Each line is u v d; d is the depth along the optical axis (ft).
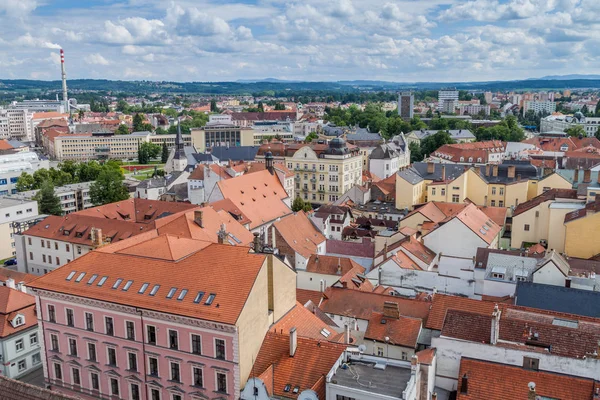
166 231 298.76
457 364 183.83
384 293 272.10
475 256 303.48
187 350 197.16
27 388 139.74
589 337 178.40
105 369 215.31
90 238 384.47
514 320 190.80
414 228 388.98
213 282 200.64
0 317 259.39
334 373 175.42
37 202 543.80
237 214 403.54
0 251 475.31
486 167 492.95
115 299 206.49
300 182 648.38
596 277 255.29
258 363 196.85
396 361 181.27
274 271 213.05
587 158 575.38
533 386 152.97
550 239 361.92
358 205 523.70
